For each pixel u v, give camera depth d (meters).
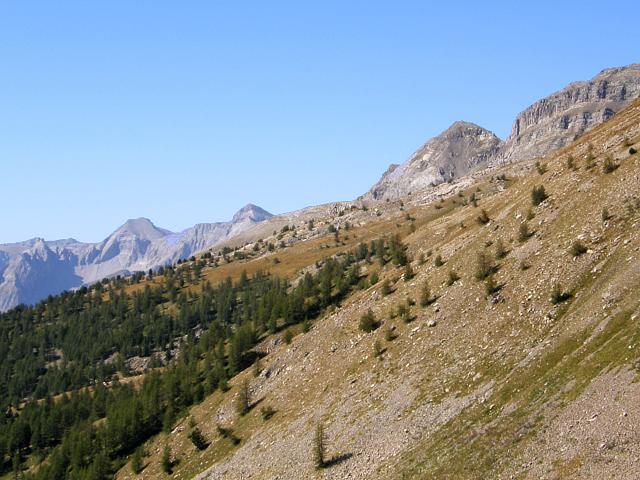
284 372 105.06
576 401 41.66
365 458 60.56
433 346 73.75
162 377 167.00
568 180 85.00
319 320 128.00
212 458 94.25
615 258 58.28
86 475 125.50
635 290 49.84
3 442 173.25
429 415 59.69
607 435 36.12
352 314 104.69
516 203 95.25
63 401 191.88
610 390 39.75
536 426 42.59
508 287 71.69
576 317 54.62
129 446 131.38
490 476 40.72
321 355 98.81
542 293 64.38
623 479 32.25
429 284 91.62
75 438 150.25
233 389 115.81
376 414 68.31
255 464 78.69
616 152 80.81
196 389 131.88
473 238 95.38
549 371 49.47
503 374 56.38
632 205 65.12
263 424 91.69
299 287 172.38
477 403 54.88
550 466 37.25
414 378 69.88
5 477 162.38
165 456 104.38
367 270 171.88
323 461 65.44
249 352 136.50
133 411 137.00
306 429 78.00
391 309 93.50
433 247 120.19
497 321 67.25
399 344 81.19
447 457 48.22
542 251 72.81
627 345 42.66
